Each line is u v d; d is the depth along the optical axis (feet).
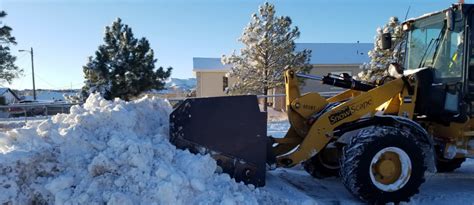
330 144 16.76
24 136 12.56
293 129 17.49
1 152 11.89
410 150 14.90
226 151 13.85
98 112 13.60
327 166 19.01
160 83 64.85
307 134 15.87
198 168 12.67
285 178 18.95
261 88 62.64
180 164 12.82
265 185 14.74
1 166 11.12
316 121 15.74
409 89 16.72
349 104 16.01
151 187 11.59
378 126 15.34
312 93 17.20
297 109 16.92
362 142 14.71
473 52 16.62
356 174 14.57
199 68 86.38
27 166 11.44
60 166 11.87
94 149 12.46
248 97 14.06
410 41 19.62
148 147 12.27
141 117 14.80
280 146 17.30
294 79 17.28
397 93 16.60
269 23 62.39
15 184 11.14
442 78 17.44
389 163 14.82
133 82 61.82
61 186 11.40
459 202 15.74
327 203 15.15
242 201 12.50
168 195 11.50
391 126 15.42
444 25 17.44
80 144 12.40
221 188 12.71
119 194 11.25
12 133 12.64
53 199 11.36
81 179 11.67
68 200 11.20
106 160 11.71
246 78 62.80
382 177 14.79
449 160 20.33
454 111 16.90
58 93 153.79
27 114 48.57
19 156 11.40
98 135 12.92
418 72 17.53
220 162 13.78
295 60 62.69
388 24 53.11
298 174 19.79
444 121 17.67
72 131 12.52
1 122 37.91
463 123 17.24
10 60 66.59
